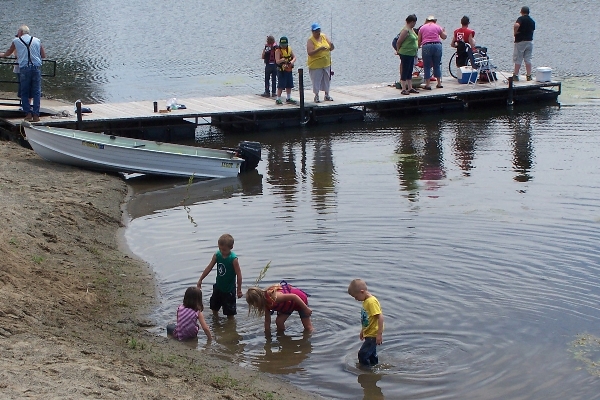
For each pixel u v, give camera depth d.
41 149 20.25
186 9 57.53
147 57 40.88
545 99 30.09
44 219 15.32
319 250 14.35
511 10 50.75
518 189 18.41
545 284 12.61
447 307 11.80
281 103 26.75
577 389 9.59
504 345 10.68
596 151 22.14
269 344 10.87
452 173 20.20
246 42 44.59
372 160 21.95
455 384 9.75
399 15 51.09
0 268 11.55
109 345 9.96
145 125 24.80
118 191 18.88
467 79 29.73
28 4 61.53
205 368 9.86
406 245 14.51
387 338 10.89
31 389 7.86
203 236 15.59
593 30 43.91
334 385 9.77
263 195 18.69
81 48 43.56
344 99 27.64
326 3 57.34
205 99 27.61
